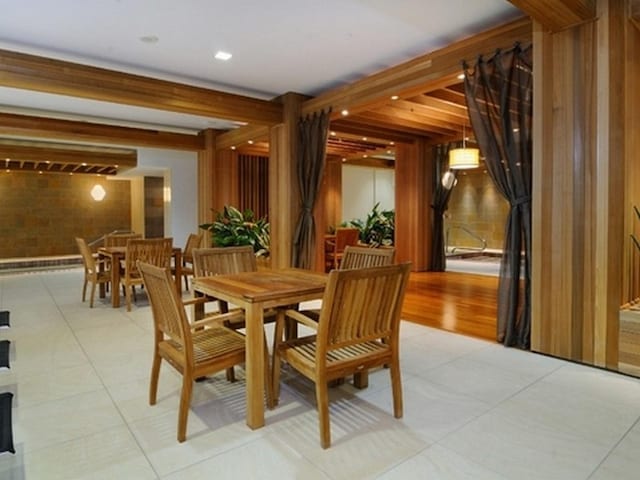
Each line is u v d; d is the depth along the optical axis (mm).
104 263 5730
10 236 10305
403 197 8016
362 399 2508
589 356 3027
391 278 2129
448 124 6750
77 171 9984
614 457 1908
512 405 2420
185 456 1923
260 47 4242
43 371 2926
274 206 6238
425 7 3424
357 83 5055
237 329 2947
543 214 3221
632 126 3074
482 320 4355
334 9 3473
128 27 3803
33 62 4352
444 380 2779
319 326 1994
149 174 10219
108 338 3719
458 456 1917
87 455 1926
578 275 3062
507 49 3482
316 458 1905
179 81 5230
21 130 6441
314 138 5684
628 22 2918
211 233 7602
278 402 2477
